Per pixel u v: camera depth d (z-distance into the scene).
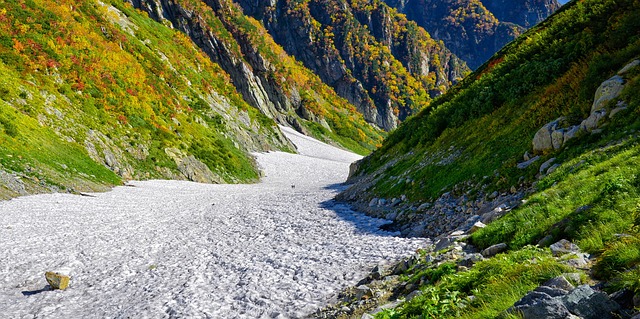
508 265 8.47
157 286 16.61
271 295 14.09
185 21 167.75
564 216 11.00
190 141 74.62
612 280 5.99
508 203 17.22
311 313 12.10
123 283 17.50
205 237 25.80
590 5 30.88
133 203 39.38
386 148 51.03
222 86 135.50
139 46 99.50
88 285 17.45
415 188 27.80
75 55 63.22
